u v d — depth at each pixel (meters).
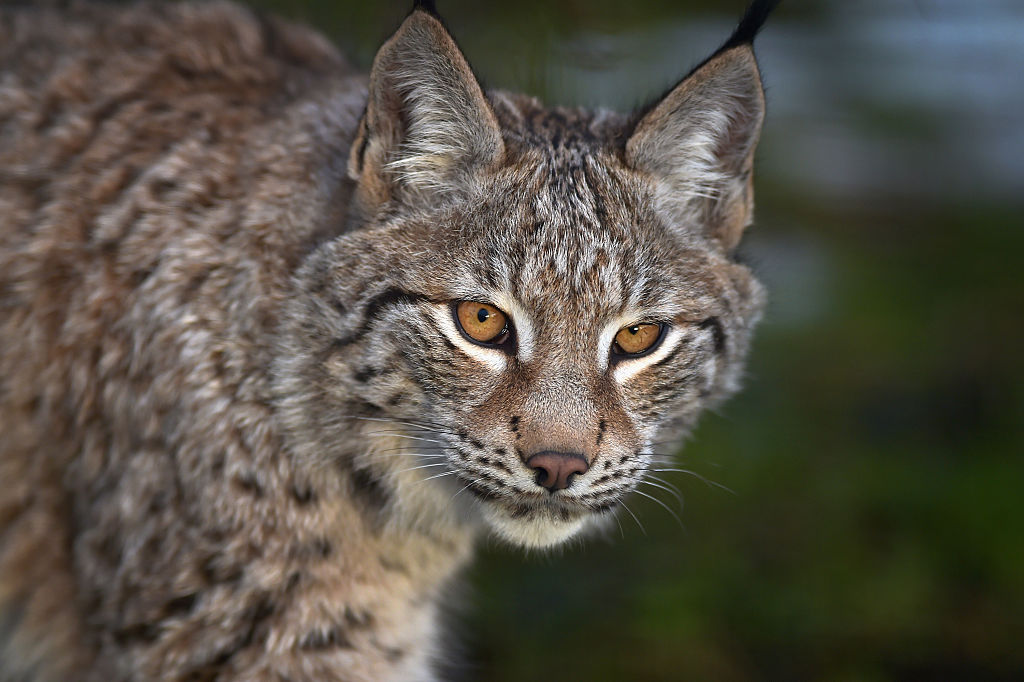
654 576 11.12
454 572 8.52
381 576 7.71
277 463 7.22
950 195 18.06
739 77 7.41
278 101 8.02
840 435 13.36
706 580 11.15
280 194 7.36
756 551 11.61
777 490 12.31
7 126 7.96
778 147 16.48
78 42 8.27
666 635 10.66
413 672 8.09
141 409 7.24
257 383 7.17
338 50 9.29
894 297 15.94
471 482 6.96
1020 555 11.71
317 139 7.58
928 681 10.80
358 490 7.39
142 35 8.28
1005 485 12.49
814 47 17.84
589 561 11.25
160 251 7.34
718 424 12.92
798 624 11.02
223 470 7.13
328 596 7.47
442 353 6.92
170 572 7.18
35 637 7.94
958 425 13.80
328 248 7.07
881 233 17.23
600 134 7.67
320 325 7.05
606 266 7.04
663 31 11.98
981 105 19.45
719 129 7.56
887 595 11.29
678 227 7.48
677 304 7.27
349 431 7.20
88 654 7.61
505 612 10.80
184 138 7.71
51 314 7.50
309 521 7.32
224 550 7.14
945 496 12.35
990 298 16.05
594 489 6.95
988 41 19.31
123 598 7.28
